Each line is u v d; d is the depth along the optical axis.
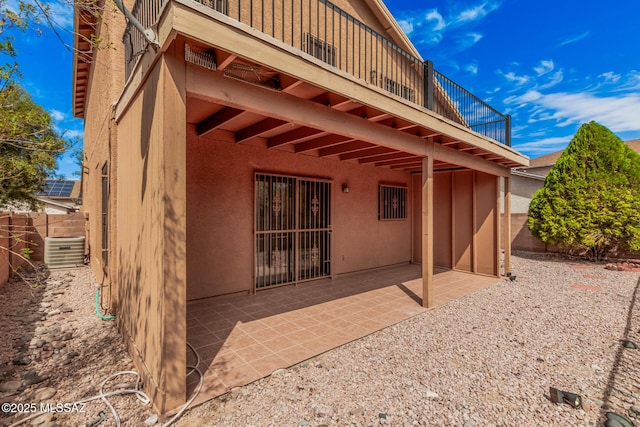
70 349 3.65
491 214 7.98
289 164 6.52
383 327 4.37
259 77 3.03
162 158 2.46
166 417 2.43
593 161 9.78
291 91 3.39
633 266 9.19
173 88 2.51
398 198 9.20
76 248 8.76
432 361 3.42
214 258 5.49
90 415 2.47
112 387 2.85
